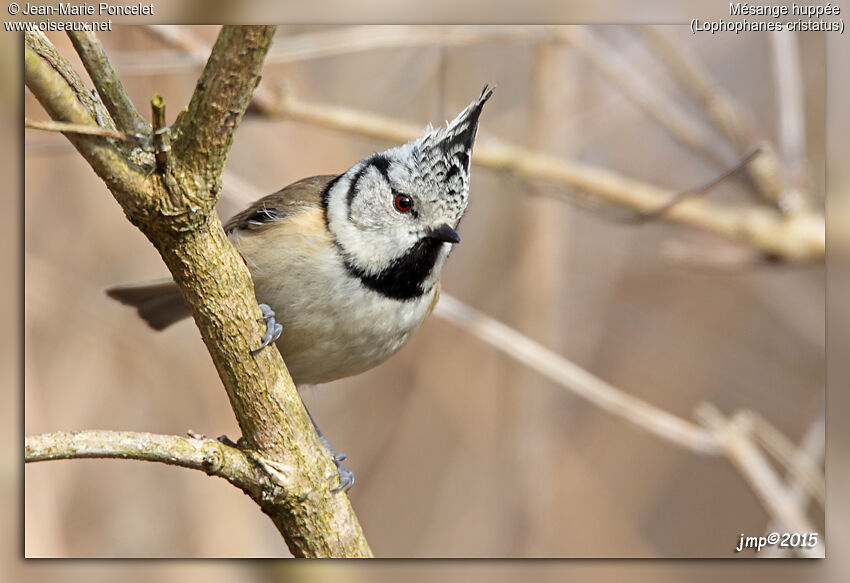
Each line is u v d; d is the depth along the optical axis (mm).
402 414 12617
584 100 12891
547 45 11523
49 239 10922
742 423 9562
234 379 5930
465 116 7820
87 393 10672
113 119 5355
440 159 7828
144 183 5285
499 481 12094
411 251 7879
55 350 10695
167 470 11141
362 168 8117
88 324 10844
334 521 6258
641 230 13703
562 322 12945
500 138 12172
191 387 11305
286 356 7988
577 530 12352
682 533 12617
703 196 11078
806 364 13211
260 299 7762
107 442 5242
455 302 10266
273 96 9875
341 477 7500
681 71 11000
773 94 12672
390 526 12055
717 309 13539
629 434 13008
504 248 12719
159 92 10883
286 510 6141
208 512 11023
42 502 10062
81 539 10500
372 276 7793
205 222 5543
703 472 12805
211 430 11242
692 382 13172
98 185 11094
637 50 12148
